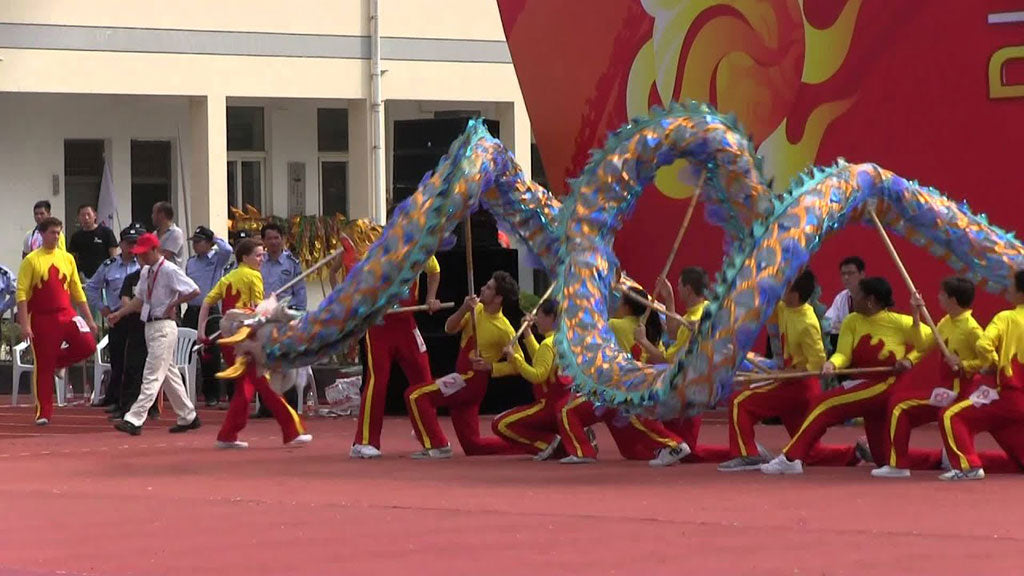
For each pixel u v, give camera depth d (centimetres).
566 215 1628
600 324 1562
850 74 2042
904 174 2011
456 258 2202
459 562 1062
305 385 2309
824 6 2058
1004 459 1477
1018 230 1938
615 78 2225
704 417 2145
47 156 3247
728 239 1641
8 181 3206
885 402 1471
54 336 2152
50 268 2148
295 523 1251
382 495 1401
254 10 3162
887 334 1467
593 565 1044
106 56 3055
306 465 1647
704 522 1213
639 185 1612
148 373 1994
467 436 1709
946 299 1452
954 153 1977
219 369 2408
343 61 3228
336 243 3272
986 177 1956
